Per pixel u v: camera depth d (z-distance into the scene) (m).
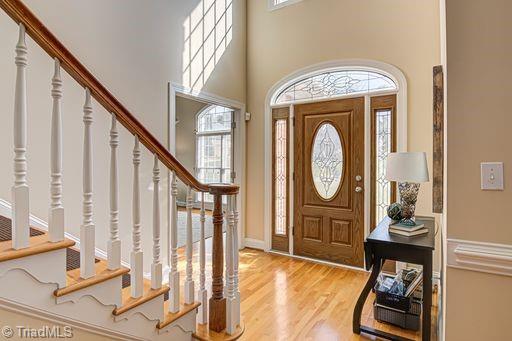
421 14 3.21
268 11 4.23
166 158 1.74
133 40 2.86
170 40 3.23
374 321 2.45
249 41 4.41
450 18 1.36
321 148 3.89
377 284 2.51
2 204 2.00
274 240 4.29
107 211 2.62
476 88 1.32
